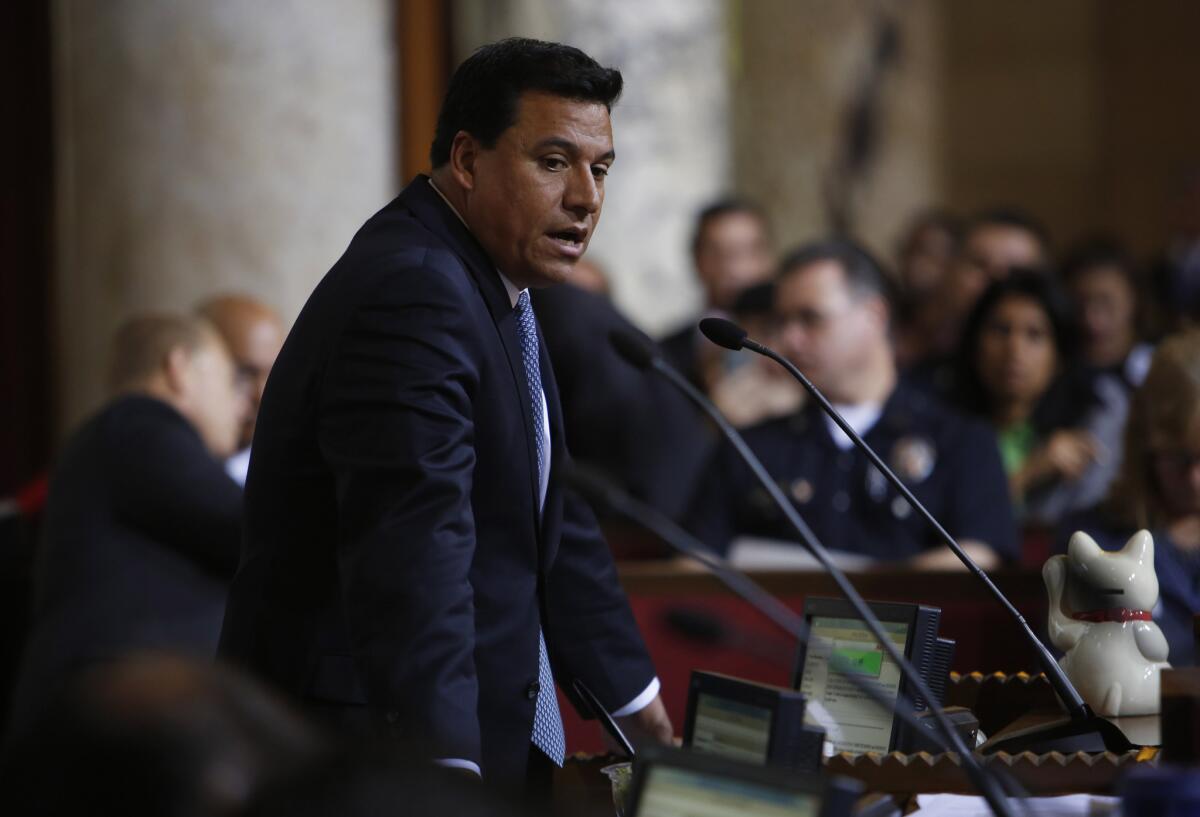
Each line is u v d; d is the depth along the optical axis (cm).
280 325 1561
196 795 328
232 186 1827
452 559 703
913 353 2291
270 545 764
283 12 1833
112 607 1284
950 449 1455
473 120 773
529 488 785
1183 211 2802
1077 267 2262
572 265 786
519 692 775
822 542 1448
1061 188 4372
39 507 1600
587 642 864
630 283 2336
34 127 2302
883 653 769
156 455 1315
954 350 1858
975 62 4412
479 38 2277
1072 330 1811
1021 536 1581
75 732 334
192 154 1827
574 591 864
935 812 668
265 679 759
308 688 754
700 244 2125
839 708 773
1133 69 4338
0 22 2278
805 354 1481
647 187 2342
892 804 638
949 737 611
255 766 336
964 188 4309
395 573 694
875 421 1474
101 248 1844
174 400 1427
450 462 717
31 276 2295
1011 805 659
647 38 2344
